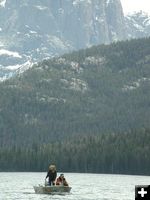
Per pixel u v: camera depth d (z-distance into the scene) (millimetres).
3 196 150000
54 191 152000
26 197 146875
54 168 151625
